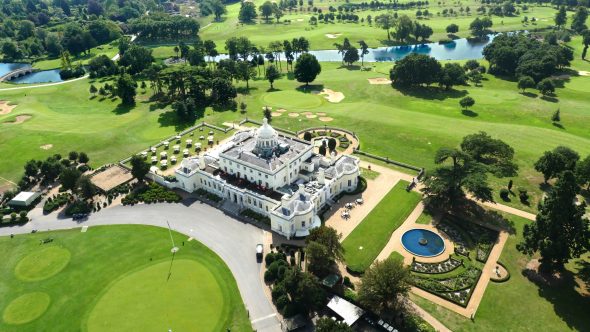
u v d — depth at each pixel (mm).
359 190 184125
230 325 122875
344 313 122375
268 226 163375
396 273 121688
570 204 127062
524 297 129500
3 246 157750
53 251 153875
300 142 194250
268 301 130875
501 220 163875
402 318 121125
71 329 122688
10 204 179375
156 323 123250
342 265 143750
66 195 186125
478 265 142125
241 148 188625
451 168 169375
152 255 150000
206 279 139000
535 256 145250
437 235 157250
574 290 131250
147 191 185250
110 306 129500
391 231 159250
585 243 131000
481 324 121188
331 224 164000
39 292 136250
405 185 188125
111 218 170875
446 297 129625
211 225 165125
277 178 172500
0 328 123938
